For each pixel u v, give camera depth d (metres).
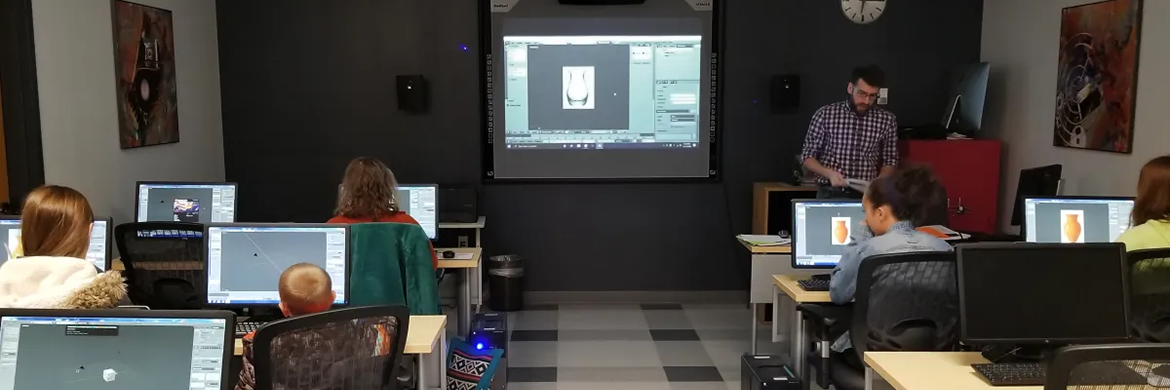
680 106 5.45
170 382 1.67
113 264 3.75
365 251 2.97
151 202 4.20
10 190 3.44
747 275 5.64
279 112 5.42
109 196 4.07
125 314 1.67
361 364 2.01
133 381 1.67
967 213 5.02
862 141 4.67
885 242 2.73
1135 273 2.31
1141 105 3.87
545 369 4.16
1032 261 2.12
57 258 2.09
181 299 3.23
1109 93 4.08
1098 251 2.14
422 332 2.52
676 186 5.56
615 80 5.42
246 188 5.48
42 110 3.51
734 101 5.45
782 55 5.40
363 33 5.37
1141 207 2.58
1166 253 2.27
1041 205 3.62
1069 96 4.41
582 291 5.68
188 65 4.92
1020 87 4.95
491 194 5.55
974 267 2.10
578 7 5.34
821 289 3.24
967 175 5.00
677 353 4.46
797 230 3.58
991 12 5.30
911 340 2.58
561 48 5.38
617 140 5.48
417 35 5.36
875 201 2.85
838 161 4.71
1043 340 2.10
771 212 5.12
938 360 2.20
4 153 3.43
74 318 1.67
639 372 4.12
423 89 5.37
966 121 5.06
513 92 5.42
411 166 5.48
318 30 5.36
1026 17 4.86
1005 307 2.10
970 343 2.08
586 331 4.93
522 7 5.34
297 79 5.39
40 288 2.03
